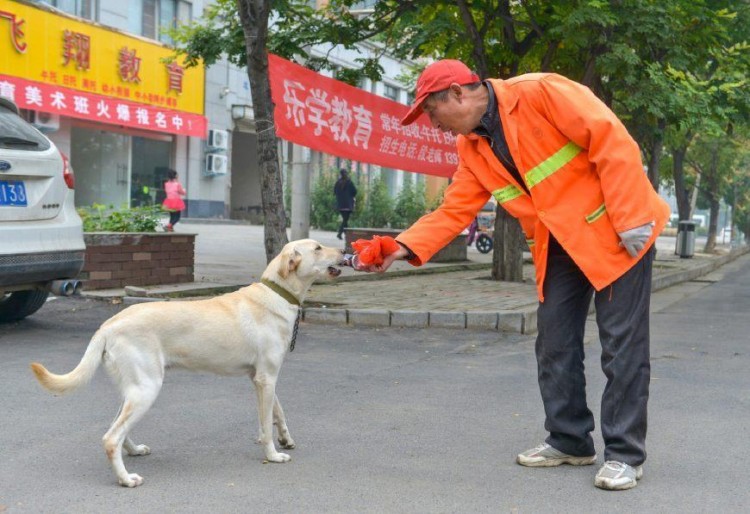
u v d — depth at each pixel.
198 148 28.73
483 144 3.96
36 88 21.45
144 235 9.69
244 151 34.41
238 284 10.16
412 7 12.09
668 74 11.74
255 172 34.38
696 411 5.30
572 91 3.74
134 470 3.95
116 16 24.50
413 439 4.57
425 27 11.27
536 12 12.30
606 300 3.87
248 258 14.55
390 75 36.38
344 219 23.39
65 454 4.15
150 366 3.82
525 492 3.75
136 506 3.47
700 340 8.36
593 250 3.81
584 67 13.54
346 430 4.73
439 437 4.62
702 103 11.68
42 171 6.76
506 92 3.84
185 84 27.28
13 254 6.42
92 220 10.39
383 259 4.08
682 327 9.40
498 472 4.04
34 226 6.66
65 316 8.06
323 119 11.36
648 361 3.91
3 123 6.63
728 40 14.05
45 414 4.85
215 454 4.23
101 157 25.02
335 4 12.58
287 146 29.98
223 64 29.19
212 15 12.35
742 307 11.68
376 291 10.68
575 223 3.82
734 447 4.51
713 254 28.11
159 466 4.02
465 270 15.44
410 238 4.09
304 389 5.71
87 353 3.76
